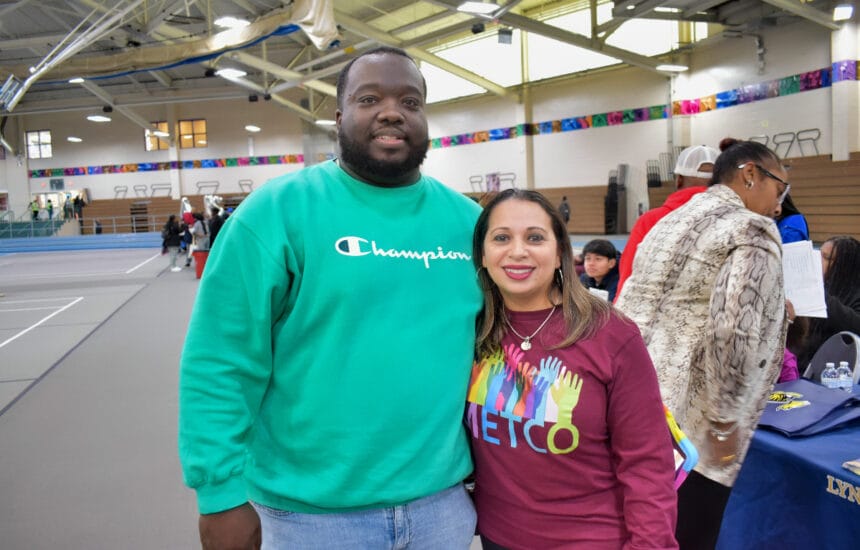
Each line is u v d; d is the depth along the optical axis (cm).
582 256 519
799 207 1417
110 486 327
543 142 2058
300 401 131
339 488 129
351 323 130
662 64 1596
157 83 2731
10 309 1022
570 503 137
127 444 388
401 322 134
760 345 163
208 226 1410
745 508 198
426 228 144
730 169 191
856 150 1336
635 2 1281
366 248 134
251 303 127
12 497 317
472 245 151
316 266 131
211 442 121
